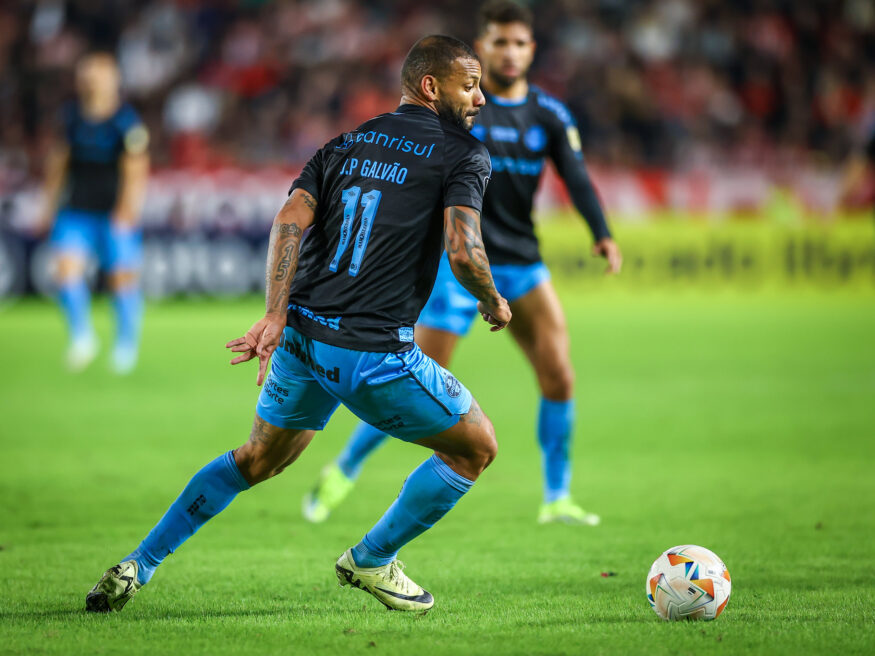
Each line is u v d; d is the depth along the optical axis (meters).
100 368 43.75
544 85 76.75
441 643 12.66
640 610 14.41
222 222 65.56
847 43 82.69
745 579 16.22
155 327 56.31
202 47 81.25
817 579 16.22
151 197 64.75
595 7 82.38
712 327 57.69
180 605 14.62
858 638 12.77
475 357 50.50
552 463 21.11
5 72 78.75
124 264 43.12
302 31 81.81
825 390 38.84
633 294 70.12
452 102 13.73
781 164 70.94
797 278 70.19
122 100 77.38
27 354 47.38
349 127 76.56
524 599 15.12
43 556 17.67
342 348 12.92
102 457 27.08
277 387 13.67
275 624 13.56
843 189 64.81
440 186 13.22
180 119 76.75
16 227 65.06
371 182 13.24
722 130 76.62
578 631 13.21
